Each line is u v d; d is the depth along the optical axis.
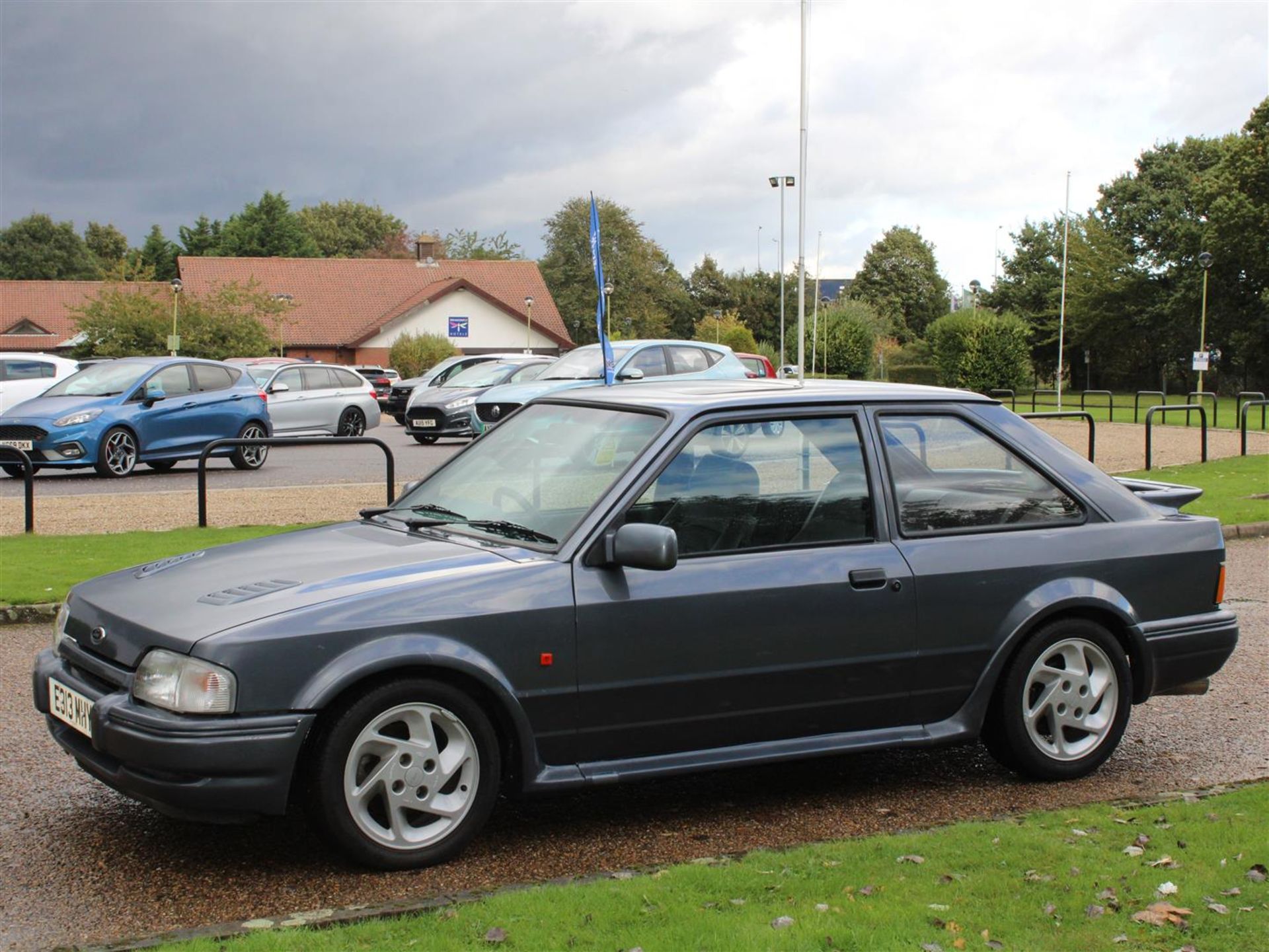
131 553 10.66
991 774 5.65
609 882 4.05
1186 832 4.50
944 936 3.57
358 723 4.25
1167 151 73.62
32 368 24.39
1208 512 14.02
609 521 4.70
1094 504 5.59
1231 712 6.70
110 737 4.18
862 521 5.14
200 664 4.10
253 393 20.23
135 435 18.25
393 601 4.34
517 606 4.46
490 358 29.44
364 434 26.38
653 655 4.66
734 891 3.95
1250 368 66.75
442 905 3.91
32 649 7.89
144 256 105.31
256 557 4.93
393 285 69.25
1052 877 4.05
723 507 4.92
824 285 145.38
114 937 3.84
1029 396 59.44
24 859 4.51
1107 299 70.31
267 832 4.79
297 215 111.19
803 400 5.20
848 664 4.99
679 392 5.36
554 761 4.62
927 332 61.88
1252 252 60.03
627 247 90.75
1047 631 5.36
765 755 4.91
